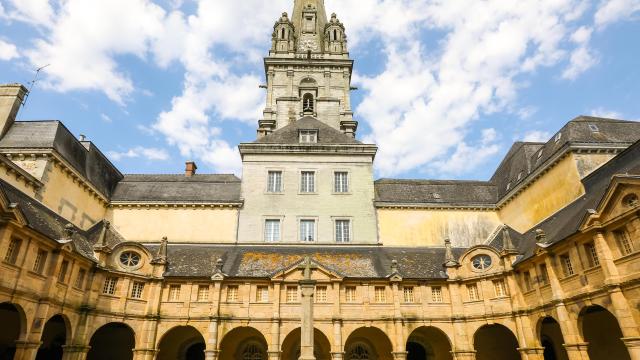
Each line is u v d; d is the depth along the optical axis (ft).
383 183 145.18
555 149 112.06
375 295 103.19
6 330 92.17
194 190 136.15
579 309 79.61
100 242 97.25
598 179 95.45
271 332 97.09
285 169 135.64
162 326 97.25
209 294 101.04
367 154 138.72
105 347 109.81
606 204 74.28
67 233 86.38
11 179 89.51
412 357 113.39
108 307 93.76
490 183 149.28
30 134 105.09
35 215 86.43
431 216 134.21
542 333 110.01
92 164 125.59
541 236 92.12
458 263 107.04
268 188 133.08
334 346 96.37
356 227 129.39
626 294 70.03
